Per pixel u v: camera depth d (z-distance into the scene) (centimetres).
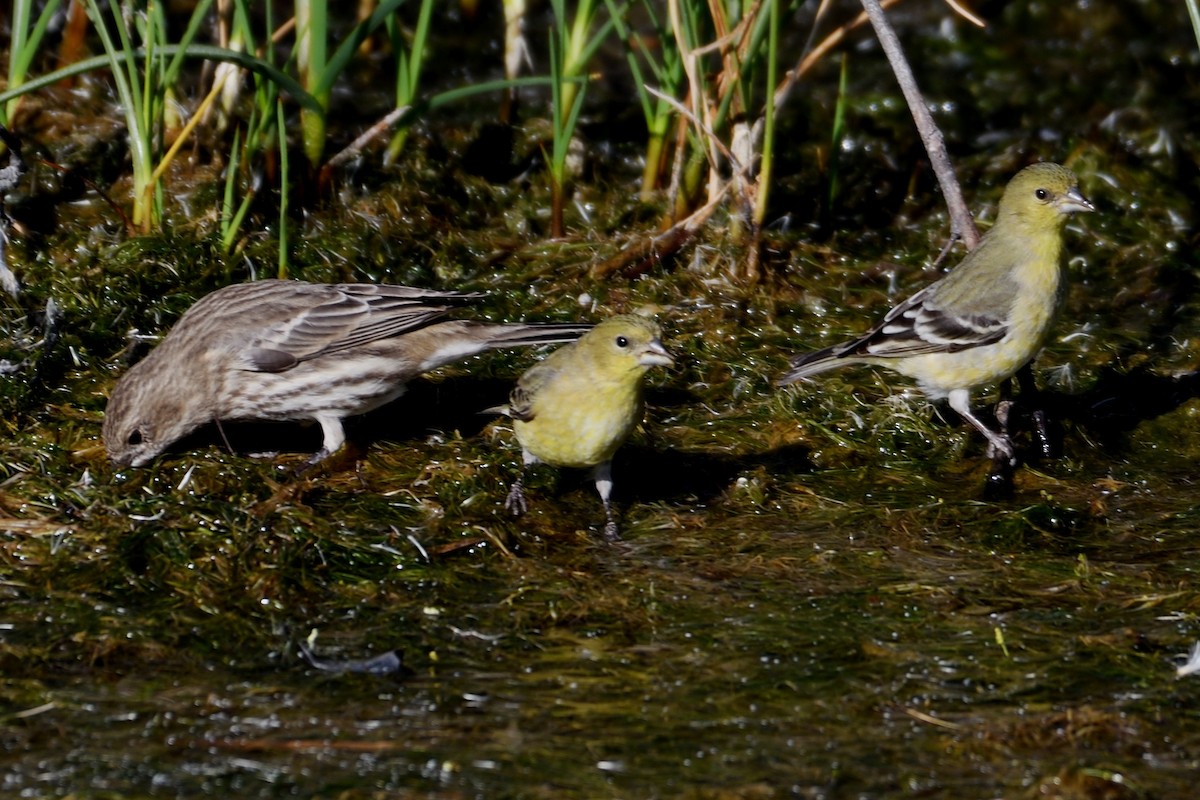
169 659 958
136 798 800
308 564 1070
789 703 916
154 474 1184
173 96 1605
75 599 1017
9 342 1322
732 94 1530
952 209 1314
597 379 1094
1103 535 1162
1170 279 1588
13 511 1111
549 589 1059
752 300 1506
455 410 1329
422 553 1091
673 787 822
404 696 916
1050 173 1234
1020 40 2089
